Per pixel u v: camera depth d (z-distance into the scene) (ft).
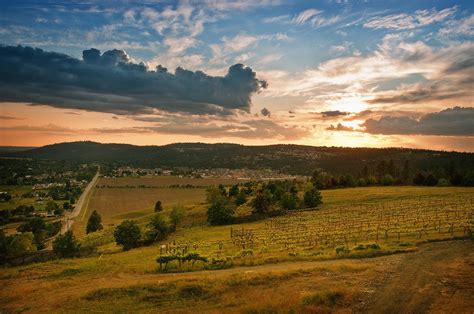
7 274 195.00
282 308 100.42
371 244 161.38
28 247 318.45
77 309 118.73
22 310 125.59
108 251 272.51
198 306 111.96
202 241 253.85
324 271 128.98
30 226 487.61
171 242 271.69
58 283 155.84
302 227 258.78
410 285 110.73
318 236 210.38
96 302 123.13
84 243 347.97
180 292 122.72
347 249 158.30
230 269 153.07
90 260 223.92
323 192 457.27
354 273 124.88
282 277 125.70
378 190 435.12
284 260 155.84
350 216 284.41
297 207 373.61
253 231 271.08
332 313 96.17
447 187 441.27
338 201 381.81
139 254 226.79
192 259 168.55
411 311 94.02
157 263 179.63
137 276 158.81
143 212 626.64
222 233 284.20
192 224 368.48
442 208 269.64
